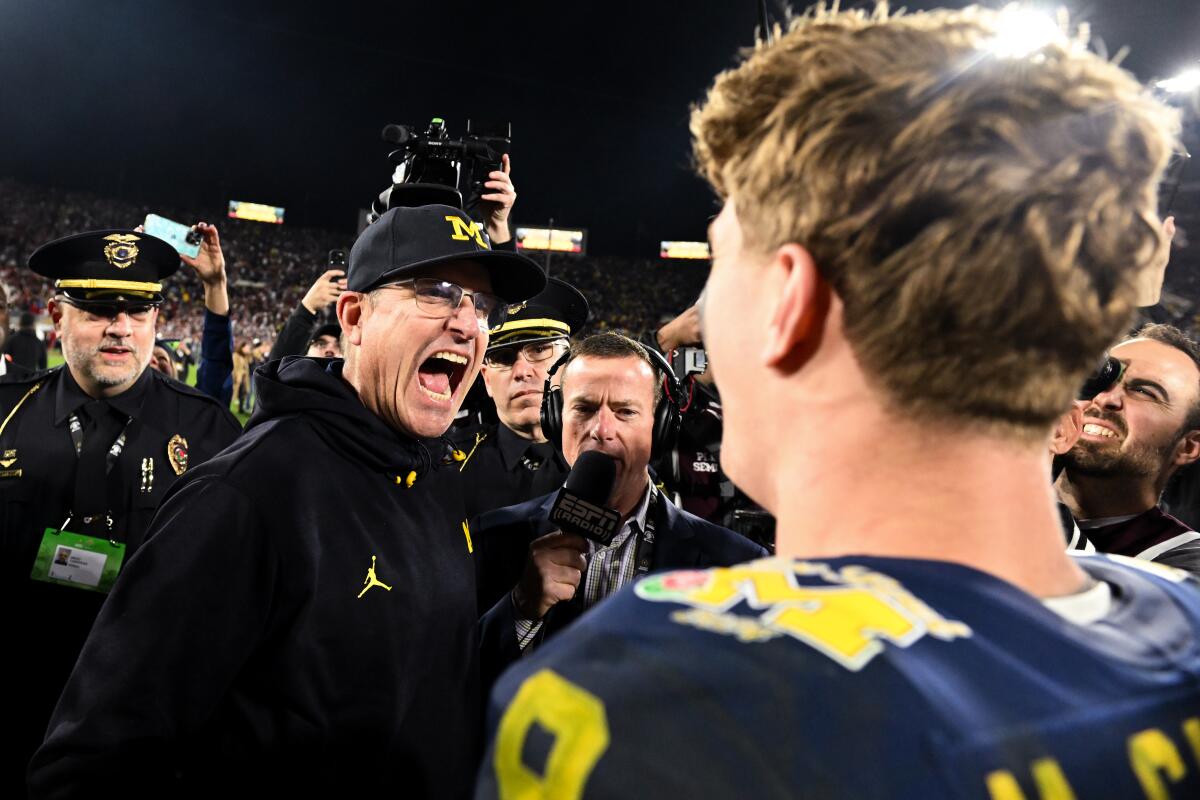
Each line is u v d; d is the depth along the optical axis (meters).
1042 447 0.46
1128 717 0.39
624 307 36.31
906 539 0.43
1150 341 1.71
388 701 1.32
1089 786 0.36
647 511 1.86
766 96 0.50
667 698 0.34
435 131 2.35
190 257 3.34
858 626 0.37
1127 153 0.45
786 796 0.32
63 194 35.66
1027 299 0.41
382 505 1.43
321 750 1.26
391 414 1.51
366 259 1.53
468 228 1.55
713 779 0.32
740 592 0.40
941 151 0.42
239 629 1.24
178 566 1.22
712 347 0.53
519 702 0.37
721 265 0.53
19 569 2.54
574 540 1.57
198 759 1.27
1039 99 0.44
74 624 2.53
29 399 2.71
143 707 1.17
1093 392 1.59
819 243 0.44
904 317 0.41
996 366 0.41
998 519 0.43
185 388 2.97
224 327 3.51
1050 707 0.37
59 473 2.62
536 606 1.57
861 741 0.33
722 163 0.52
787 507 0.47
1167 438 1.66
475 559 1.90
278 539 1.28
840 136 0.44
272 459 1.34
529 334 2.80
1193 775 0.40
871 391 0.43
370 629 1.32
